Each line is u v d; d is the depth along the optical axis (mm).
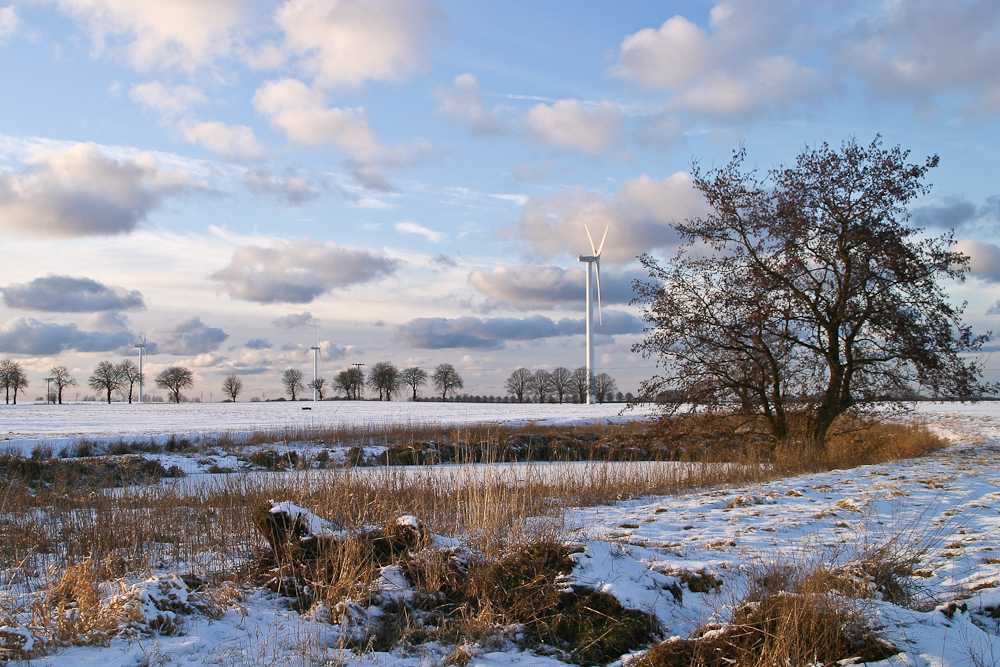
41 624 4914
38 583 6738
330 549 6809
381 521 8602
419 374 143750
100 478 17328
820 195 20328
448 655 4957
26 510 11133
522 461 25438
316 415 63219
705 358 21828
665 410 22344
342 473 12555
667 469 18484
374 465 21562
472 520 8141
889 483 12938
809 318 20891
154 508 10609
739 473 16641
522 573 6250
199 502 11531
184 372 135750
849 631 4297
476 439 28078
